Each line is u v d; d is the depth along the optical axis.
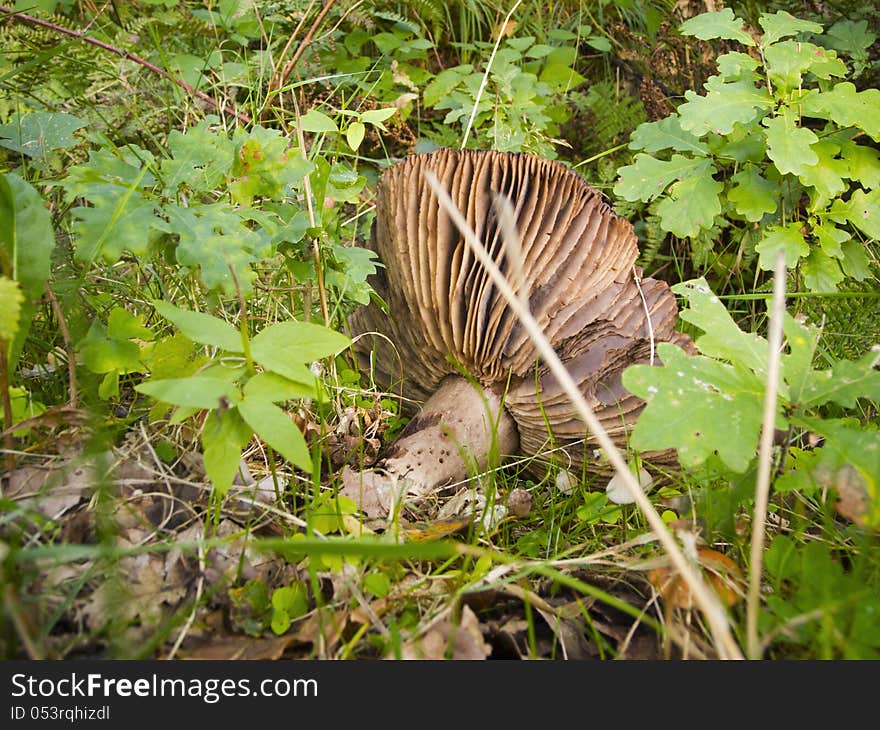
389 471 2.26
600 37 4.44
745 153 2.96
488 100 3.66
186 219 1.92
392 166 2.36
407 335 2.64
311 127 2.37
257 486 1.85
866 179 2.86
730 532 1.91
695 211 2.90
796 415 1.71
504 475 2.54
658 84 3.93
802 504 1.96
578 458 2.49
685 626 1.66
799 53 2.77
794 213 3.19
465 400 2.48
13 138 2.62
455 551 1.43
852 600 1.41
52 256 2.28
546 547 2.10
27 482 1.78
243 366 1.75
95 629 1.48
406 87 4.17
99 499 1.70
